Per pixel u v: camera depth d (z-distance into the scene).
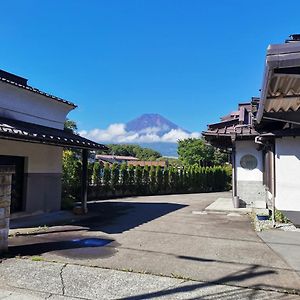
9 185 5.82
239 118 13.20
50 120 11.51
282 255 5.85
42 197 11.12
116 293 4.00
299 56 3.48
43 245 6.52
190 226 8.95
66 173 14.83
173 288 4.18
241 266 5.17
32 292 4.01
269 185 10.71
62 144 9.24
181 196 20.42
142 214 11.45
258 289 4.17
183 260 5.50
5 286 4.19
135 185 20.97
